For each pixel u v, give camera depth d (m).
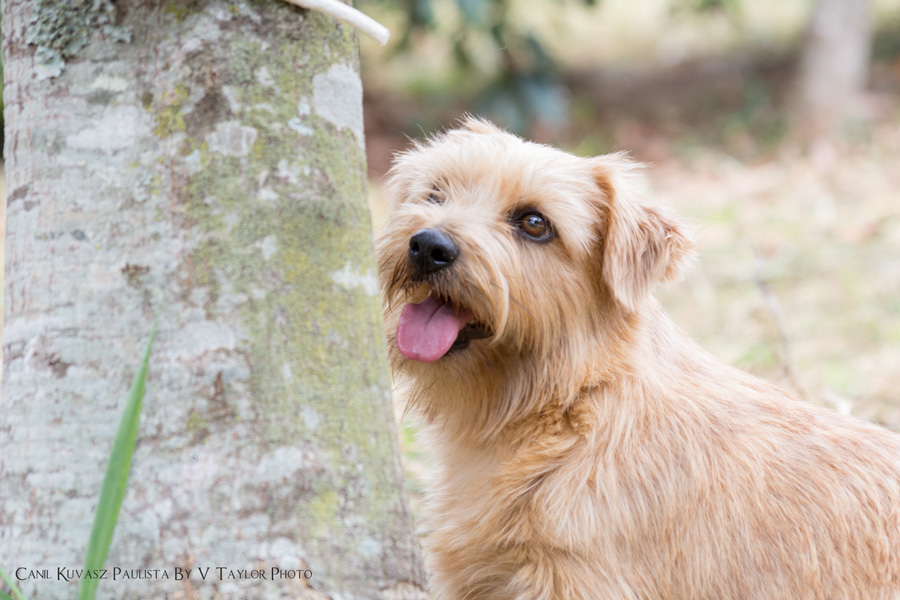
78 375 2.61
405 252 4.11
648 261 4.16
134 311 2.62
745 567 3.80
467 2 12.02
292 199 2.76
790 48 18.28
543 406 4.10
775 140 14.34
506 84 13.48
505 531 3.97
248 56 2.70
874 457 4.10
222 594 2.55
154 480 2.57
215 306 2.63
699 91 16.64
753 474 3.89
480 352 4.15
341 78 2.92
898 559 3.85
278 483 2.64
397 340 3.98
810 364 7.51
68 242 2.64
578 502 3.79
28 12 2.69
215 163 2.65
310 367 2.76
